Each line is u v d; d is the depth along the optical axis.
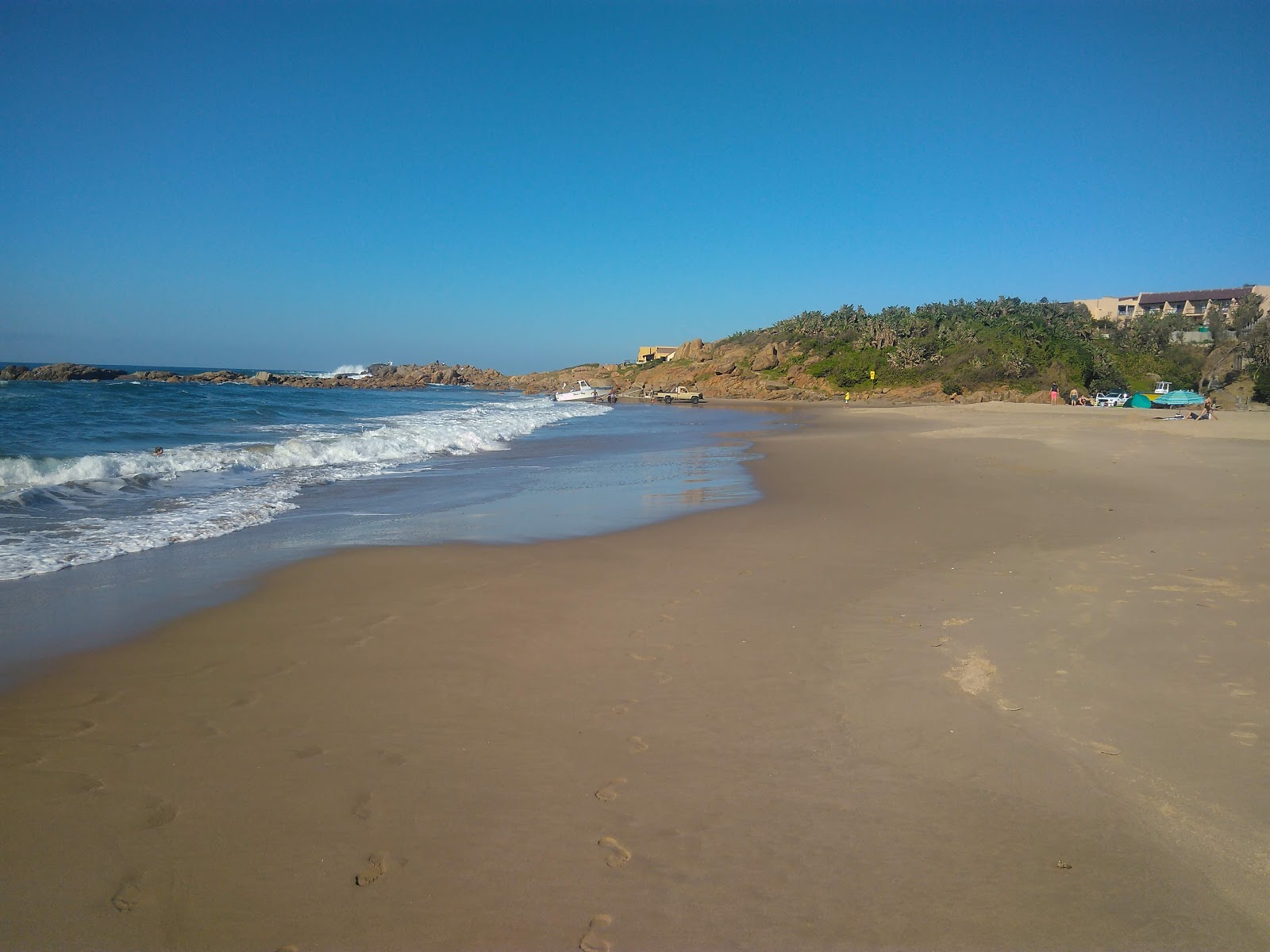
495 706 5.09
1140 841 3.58
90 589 7.70
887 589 7.83
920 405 65.44
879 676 5.56
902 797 4.00
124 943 2.95
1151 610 6.80
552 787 4.10
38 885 3.27
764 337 108.56
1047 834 3.66
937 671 5.61
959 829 3.71
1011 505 12.74
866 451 23.59
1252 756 4.28
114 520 11.13
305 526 11.23
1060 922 3.08
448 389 131.75
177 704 5.07
